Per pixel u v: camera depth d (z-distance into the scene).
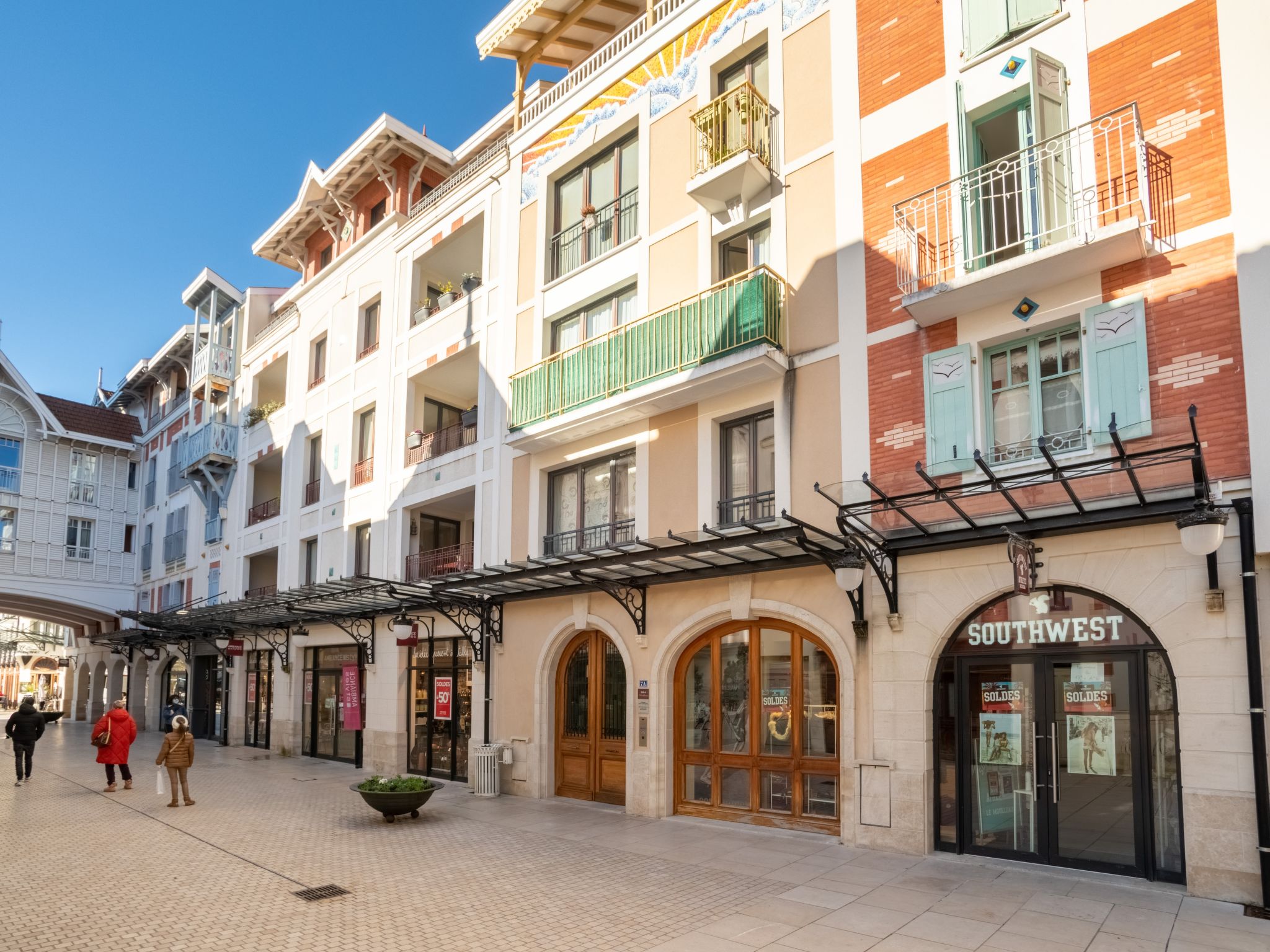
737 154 11.90
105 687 37.69
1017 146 10.52
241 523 25.89
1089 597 8.98
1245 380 7.97
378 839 10.88
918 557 10.06
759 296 11.50
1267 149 8.16
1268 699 7.59
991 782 9.52
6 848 10.34
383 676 18.27
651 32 14.42
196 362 30.05
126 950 6.73
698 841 10.55
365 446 20.75
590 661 13.98
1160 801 8.39
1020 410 9.70
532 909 7.83
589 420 13.52
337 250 23.11
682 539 10.66
